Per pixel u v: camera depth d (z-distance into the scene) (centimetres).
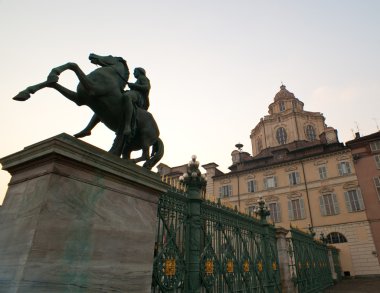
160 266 459
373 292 1673
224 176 3991
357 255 2848
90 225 320
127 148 510
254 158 4259
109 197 355
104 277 319
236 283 676
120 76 476
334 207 3127
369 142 3147
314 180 3350
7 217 305
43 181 295
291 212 3350
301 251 1362
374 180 2995
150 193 430
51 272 267
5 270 265
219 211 696
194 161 626
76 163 321
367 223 2897
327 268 2058
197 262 539
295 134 4550
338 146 3547
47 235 274
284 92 5394
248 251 809
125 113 450
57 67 365
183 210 562
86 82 397
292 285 1026
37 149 310
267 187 3612
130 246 366
